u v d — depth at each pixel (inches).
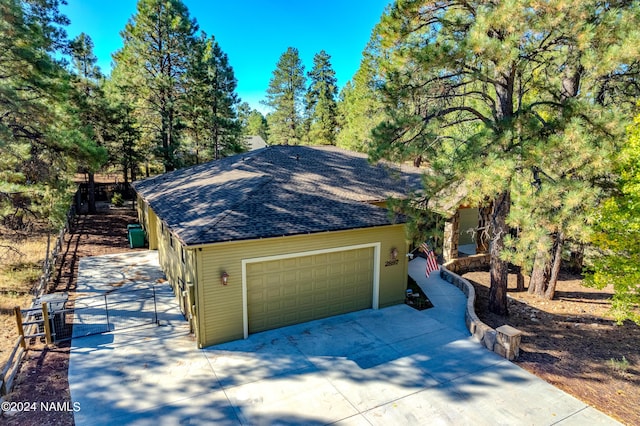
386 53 962.7
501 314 450.9
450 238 647.8
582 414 267.3
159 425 251.8
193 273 354.3
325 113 1943.9
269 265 383.9
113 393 284.0
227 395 284.8
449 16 427.2
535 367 330.0
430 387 297.7
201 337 353.1
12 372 297.6
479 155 361.7
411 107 476.4
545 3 323.6
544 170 394.3
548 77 432.8
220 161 737.6
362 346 362.6
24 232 751.7
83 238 793.6
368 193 537.3
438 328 403.9
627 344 382.6
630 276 367.2
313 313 419.2
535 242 339.0
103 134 1082.1
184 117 1174.3
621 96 513.3
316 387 296.4
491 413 267.1
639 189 337.7
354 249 430.6
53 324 363.9
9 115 519.5
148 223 705.6
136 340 367.9
